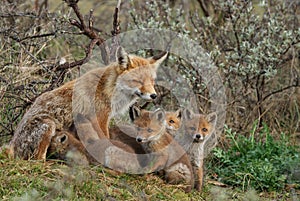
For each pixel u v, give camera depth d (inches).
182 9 665.6
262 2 577.6
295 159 470.9
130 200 375.6
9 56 543.2
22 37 566.6
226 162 484.1
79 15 518.6
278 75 601.6
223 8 588.1
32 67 524.1
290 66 610.5
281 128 570.6
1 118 499.5
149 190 396.5
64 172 386.0
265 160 473.4
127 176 410.9
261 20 593.0
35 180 373.4
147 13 637.3
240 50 572.1
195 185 429.7
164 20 622.8
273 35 568.1
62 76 516.1
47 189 366.9
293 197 407.2
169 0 687.7
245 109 561.9
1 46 550.9
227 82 561.0
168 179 420.5
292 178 455.2
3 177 371.2
